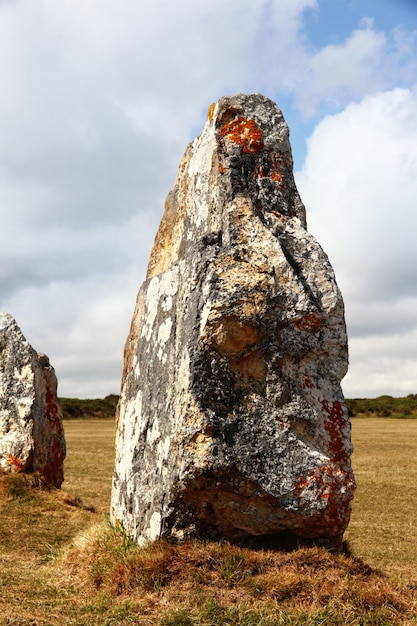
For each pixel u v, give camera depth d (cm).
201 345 600
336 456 607
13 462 1184
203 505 602
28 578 646
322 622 511
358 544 973
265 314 603
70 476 1608
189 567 570
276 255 627
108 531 716
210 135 715
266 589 549
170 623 503
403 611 541
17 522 954
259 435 593
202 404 589
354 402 5534
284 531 606
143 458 690
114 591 570
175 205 799
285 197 682
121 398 812
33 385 1238
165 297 716
